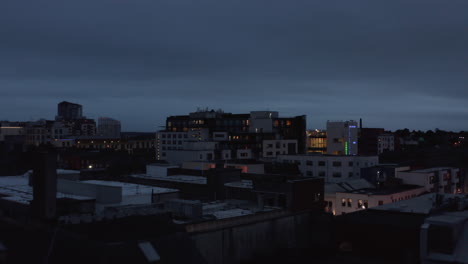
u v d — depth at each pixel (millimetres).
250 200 59844
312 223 54375
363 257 48531
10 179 72250
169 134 190625
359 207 80750
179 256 31562
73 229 33625
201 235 41625
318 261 47469
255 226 47375
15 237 34344
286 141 176000
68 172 68750
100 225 35062
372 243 48188
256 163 116625
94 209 48875
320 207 60125
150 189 61188
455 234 40500
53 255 31016
